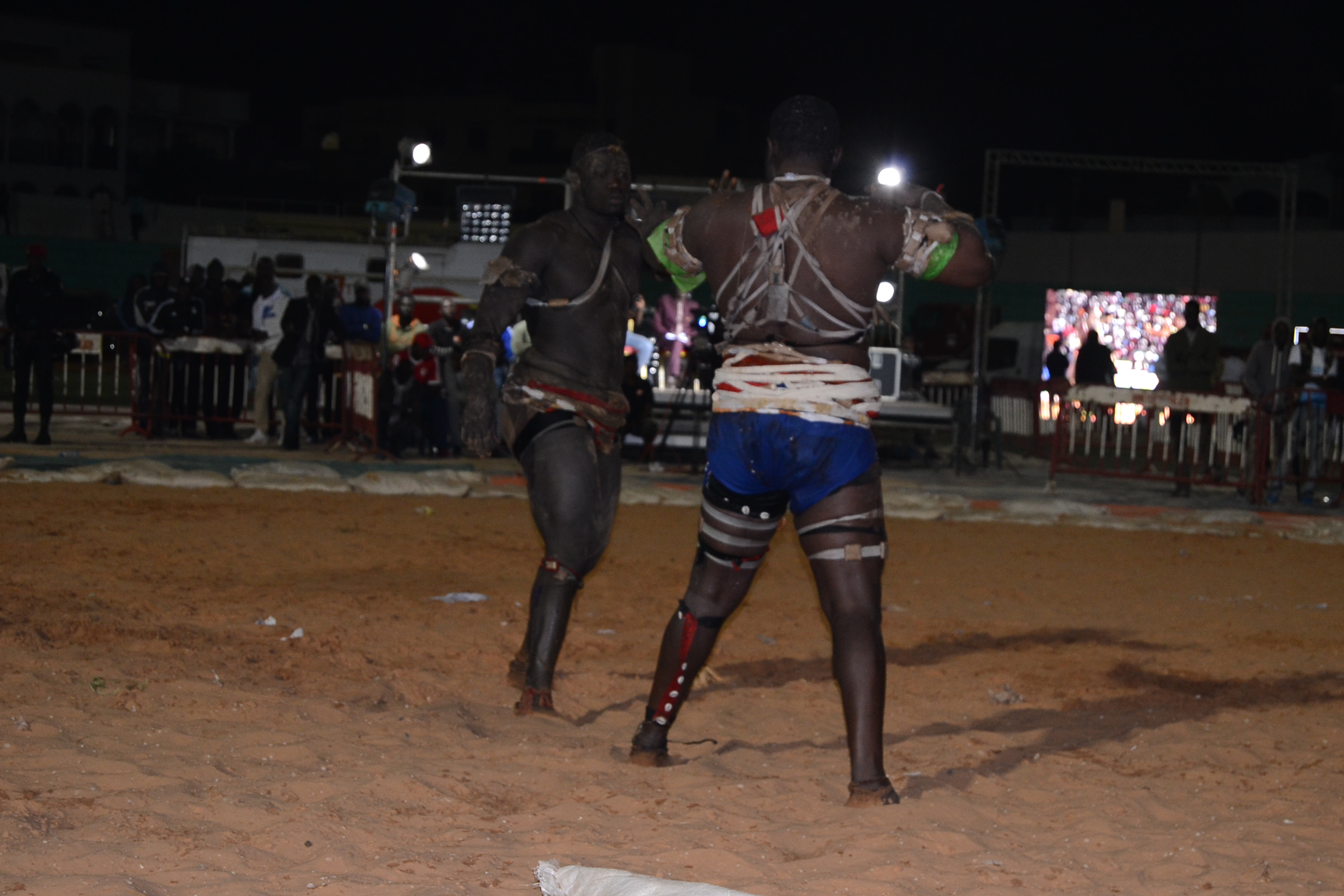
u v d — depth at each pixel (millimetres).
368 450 15617
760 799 4184
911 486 15602
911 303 32844
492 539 10234
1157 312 34906
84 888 2971
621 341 5445
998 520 13195
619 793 4109
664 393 17672
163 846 3318
